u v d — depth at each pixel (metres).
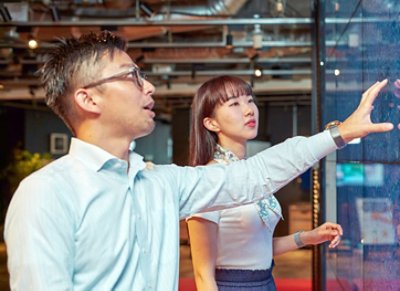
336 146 1.14
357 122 1.12
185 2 4.28
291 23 4.30
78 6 4.37
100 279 0.93
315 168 3.08
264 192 1.21
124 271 0.96
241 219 1.47
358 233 1.77
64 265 0.89
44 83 1.05
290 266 6.77
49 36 4.73
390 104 1.23
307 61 5.89
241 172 1.20
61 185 0.93
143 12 4.35
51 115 11.17
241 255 1.48
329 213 2.59
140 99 1.03
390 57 1.23
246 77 6.91
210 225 1.45
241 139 1.58
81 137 1.03
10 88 7.72
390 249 1.28
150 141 13.72
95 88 1.00
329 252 2.63
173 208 1.11
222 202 1.22
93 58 1.00
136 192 1.04
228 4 4.22
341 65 2.12
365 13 1.59
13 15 4.30
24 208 0.89
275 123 9.44
